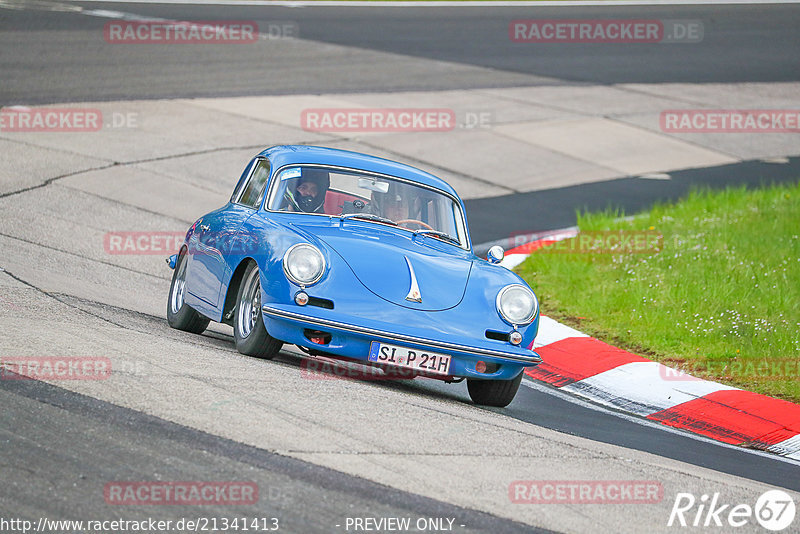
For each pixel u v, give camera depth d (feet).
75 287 110.42
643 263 143.64
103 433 60.08
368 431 66.74
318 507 53.52
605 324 122.52
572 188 208.44
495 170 215.10
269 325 80.94
